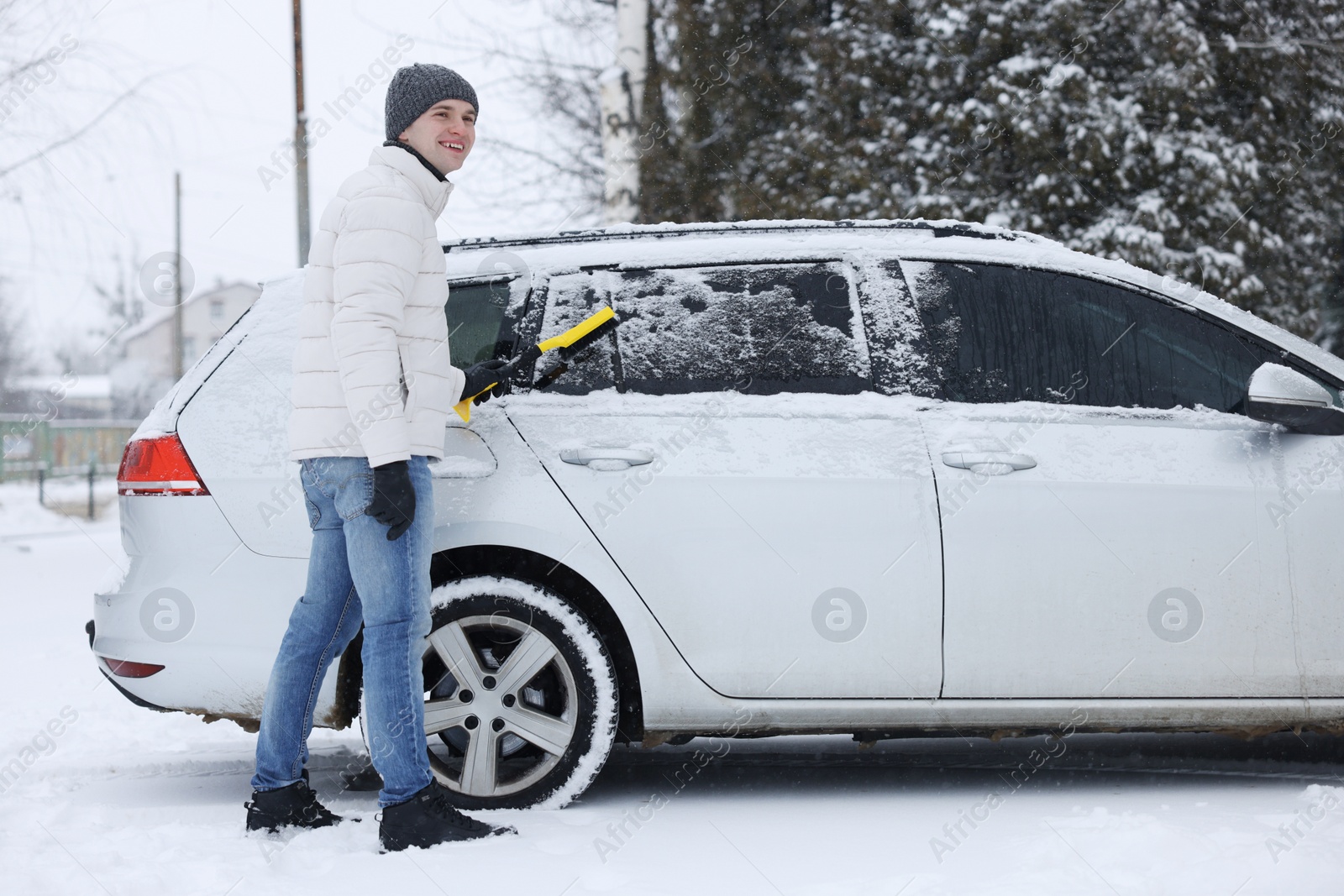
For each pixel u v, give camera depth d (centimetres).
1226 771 404
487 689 349
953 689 350
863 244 381
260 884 281
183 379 369
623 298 375
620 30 967
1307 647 354
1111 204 1142
